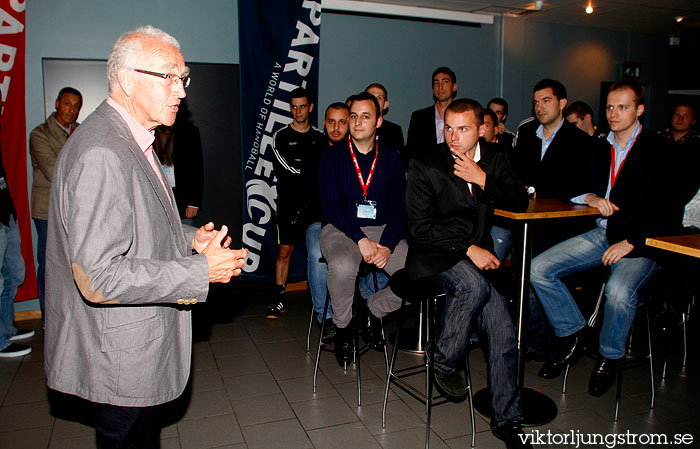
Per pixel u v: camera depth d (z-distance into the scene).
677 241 1.98
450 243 2.39
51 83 4.14
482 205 2.45
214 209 4.80
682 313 3.24
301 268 5.05
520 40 5.84
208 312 4.34
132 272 1.25
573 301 2.87
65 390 1.37
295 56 4.71
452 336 2.33
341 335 3.09
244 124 4.66
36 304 4.25
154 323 1.38
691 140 3.33
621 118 2.79
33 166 3.79
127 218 1.29
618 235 2.75
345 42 5.05
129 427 1.40
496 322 2.37
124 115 1.42
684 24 6.17
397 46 5.28
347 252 2.94
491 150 2.63
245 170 4.71
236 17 4.62
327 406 2.75
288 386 2.99
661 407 2.76
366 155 3.13
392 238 2.99
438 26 5.44
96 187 1.24
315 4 4.71
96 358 1.33
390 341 3.67
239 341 3.70
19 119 4.00
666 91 7.05
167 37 1.44
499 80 5.83
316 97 4.85
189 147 4.13
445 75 4.28
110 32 4.26
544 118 3.48
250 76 4.62
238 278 4.81
